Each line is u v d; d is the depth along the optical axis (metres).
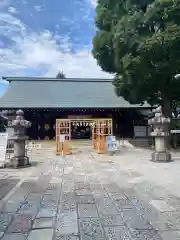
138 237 3.36
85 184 6.48
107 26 15.33
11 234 3.48
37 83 25.67
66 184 6.50
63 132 17.39
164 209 4.46
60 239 3.32
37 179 7.15
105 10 15.12
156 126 10.68
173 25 11.16
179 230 3.58
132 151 14.68
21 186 6.29
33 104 20.86
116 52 13.56
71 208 4.55
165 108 15.74
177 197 5.20
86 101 22.19
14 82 25.62
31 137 21.33
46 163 10.30
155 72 12.68
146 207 4.57
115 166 9.39
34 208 4.57
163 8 11.64
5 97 22.09
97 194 5.49
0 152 9.70
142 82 13.32
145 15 12.38
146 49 11.47
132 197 5.23
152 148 16.09
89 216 4.14
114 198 5.16
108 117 22.48
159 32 11.55
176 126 18.75
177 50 11.44
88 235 3.43
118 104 21.73
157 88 14.67
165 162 10.26
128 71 12.66
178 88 15.00
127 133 22.44
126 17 12.95
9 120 20.45
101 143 14.17
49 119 21.75
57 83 26.12
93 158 11.81
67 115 21.95
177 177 7.25
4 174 7.93
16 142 9.36
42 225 3.79
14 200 5.07
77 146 18.16
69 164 10.01
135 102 16.41
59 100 22.09
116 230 3.59
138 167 9.09
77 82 26.77
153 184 6.38
